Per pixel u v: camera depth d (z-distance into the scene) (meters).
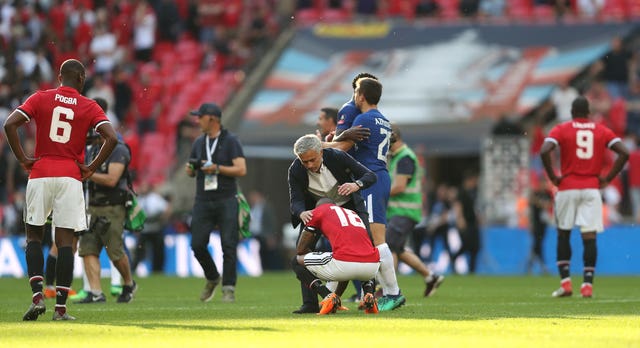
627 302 36.22
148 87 85.25
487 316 28.17
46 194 26.77
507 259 68.75
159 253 67.31
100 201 36.41
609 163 74.56
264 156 82.75
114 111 83.88
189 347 20.69
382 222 30.09
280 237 85.31
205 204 37.62
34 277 26.92
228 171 37.22
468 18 91.56
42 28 91.19
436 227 68.50
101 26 91.38
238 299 39.22
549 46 86.81
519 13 91.94
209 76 89.50
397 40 89.94
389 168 39.59
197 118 37.72
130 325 25.59
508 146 70.88
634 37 86.88
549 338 22.14
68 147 26.97
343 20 92.62
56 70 89.81
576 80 83.38
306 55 89.62
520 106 80.62
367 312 28.75
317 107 82.88
